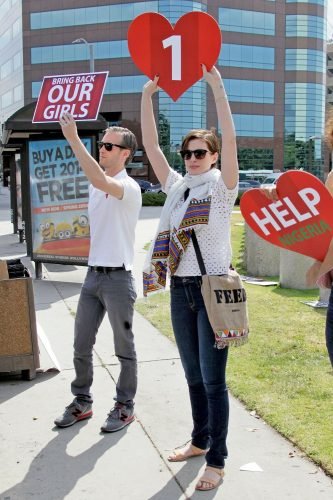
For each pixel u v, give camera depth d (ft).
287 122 248.93
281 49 244.83
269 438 11.82
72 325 21.11
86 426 12.60
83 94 25.49
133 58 10.84
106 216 12.09
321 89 253.65
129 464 10.91
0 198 157.38
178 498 9.73
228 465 10.75
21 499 9.76
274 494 9.77
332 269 9.55
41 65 236.43
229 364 16.26
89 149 27.25
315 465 10.72
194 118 216.95
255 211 10.01
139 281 29.55
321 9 248.32
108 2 222.28
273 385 14.62
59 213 29.07
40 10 233.14
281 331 19.76
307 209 9.59
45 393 14.51
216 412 10.00
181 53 10.48
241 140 241.35
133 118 223.71
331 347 9.20
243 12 234.99
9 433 12.27
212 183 9.89
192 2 215.92
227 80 235.40
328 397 13.79
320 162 253.65
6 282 14.98
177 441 11.83
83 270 33.60
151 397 14.11
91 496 9.84
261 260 31.63
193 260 9.90
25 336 15.24
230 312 9.61
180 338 10.46
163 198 111.04
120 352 12.50
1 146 41.57
